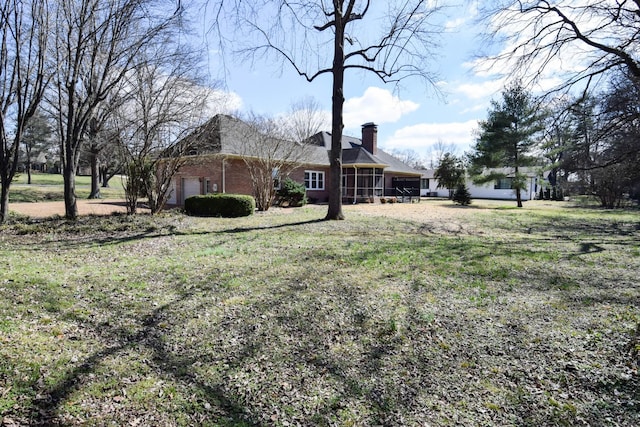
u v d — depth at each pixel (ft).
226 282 16.55
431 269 19.61
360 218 46.11
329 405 7.86
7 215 36.27
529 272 19.35
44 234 29.66
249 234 31.50
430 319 12.69
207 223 38.99
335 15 40.42
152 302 13.84
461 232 36.42
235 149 57.06
